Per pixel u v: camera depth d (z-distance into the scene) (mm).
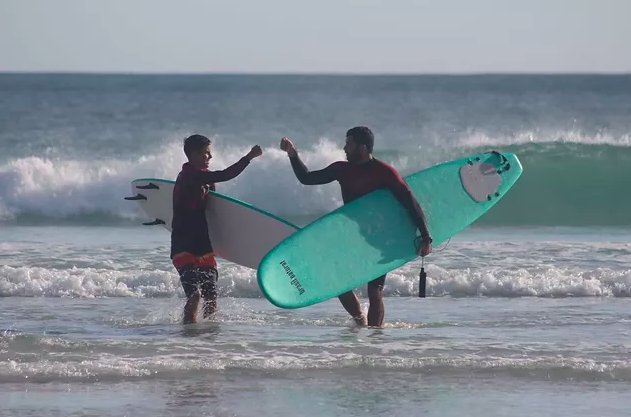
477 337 22359
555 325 24141
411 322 24594
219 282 29859
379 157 63438
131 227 50656
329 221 23469
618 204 56062
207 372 19047
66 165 58688
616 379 18844
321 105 171250
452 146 69750
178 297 28797
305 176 23906
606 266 33281
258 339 21953
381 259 23422
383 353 20516
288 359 19781
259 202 54969
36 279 30312
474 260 34594
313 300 22609
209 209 24734
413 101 186125
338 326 23969
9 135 102750
